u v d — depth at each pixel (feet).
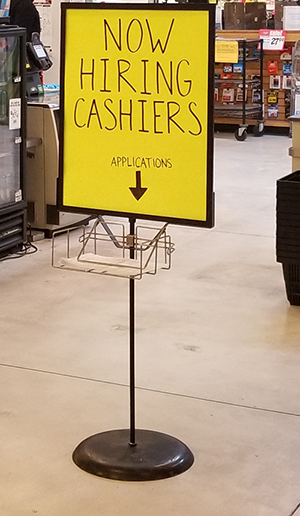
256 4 36.60
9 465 9.64
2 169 17.95
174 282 16.67
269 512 8.72
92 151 9.05
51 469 9.55
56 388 11.75
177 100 8.55
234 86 36.70
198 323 14.40
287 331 14.05
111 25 8.70
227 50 35.01
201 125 8.49
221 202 23.70
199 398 11.46
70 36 8.93
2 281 16.75
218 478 9.39
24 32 17.79
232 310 15.10
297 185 14.44
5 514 8.64
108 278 16.99
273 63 36.04
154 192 8.85
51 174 19.52
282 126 36.52
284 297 15.83
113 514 8.66
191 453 9.84
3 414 10.94
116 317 14.66
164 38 8.48
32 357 12.86
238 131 34.86
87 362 12.67
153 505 8.84
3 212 17.43
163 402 11.32
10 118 17.66
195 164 8.60
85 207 9.21
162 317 14.69
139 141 8.81
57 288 16.30
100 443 9.85
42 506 8.80
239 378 12.14
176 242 19.67
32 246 19.26
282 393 11.66
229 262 18.10
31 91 20.98
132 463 9.39
